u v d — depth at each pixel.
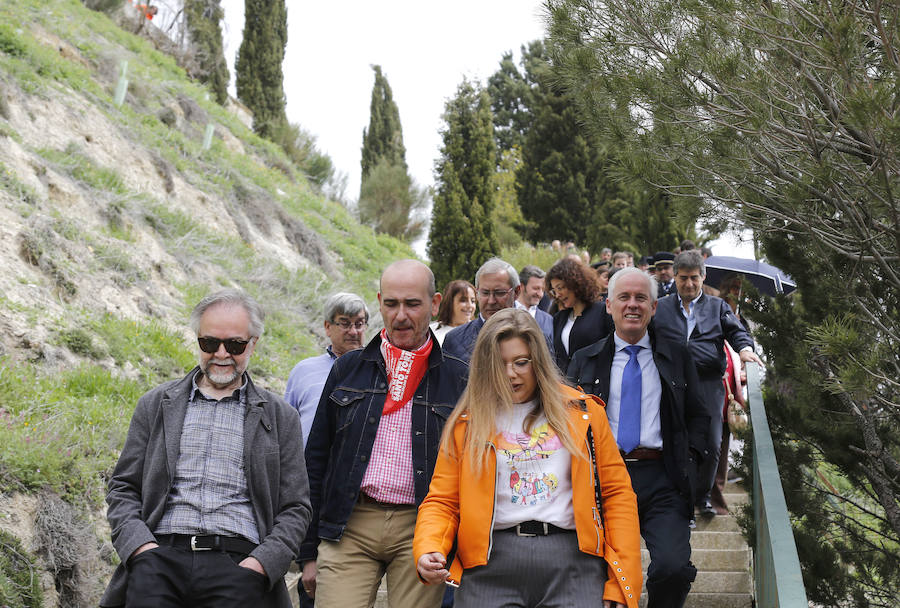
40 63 13.73
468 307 6.80
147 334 9.24
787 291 9.12
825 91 4.94
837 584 5.44
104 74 17.16
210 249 13.45
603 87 5.52
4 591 4.73
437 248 20.33
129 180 13.27
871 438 5.71
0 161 10.02
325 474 4.10
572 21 5.60
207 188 15.85
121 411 7.38
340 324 5.37
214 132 20.92
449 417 3.61
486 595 3.29
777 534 3.47
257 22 31.62
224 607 3.30
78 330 8.13
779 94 5.01
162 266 11.35
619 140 5.45
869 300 5.57
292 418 3.74
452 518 3.42
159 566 3.28
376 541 3.95
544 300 8.49
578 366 4.68
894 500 5.70
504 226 26.05
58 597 5.36
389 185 27.73
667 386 4.47
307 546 4.06
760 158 5.21
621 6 5.39
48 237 9.23
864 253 5.36
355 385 4.08
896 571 5.84
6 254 8.48
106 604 3.41
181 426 3.54
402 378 4.03
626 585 3.26
